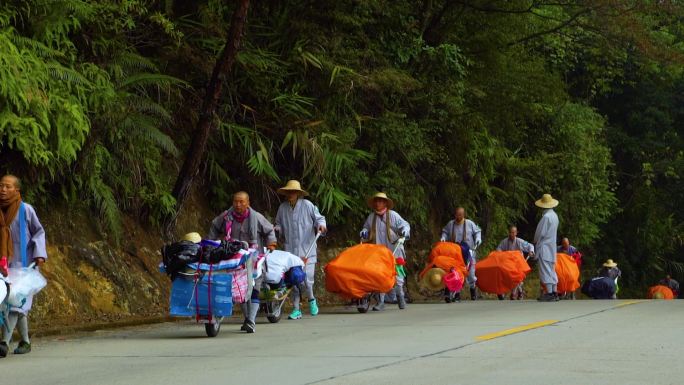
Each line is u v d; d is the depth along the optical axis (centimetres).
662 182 4747
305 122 2314
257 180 2352
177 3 2234
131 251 1934
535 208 3788
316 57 2380
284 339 1352
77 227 1831
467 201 3178
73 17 1761
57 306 1652
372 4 2573
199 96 2220
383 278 1861
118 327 1606
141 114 1917
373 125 2647
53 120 1662
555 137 3794
